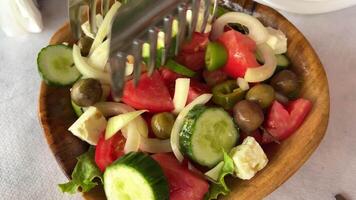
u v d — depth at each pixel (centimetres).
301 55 43
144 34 36
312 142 39
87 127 39
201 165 39
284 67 44
